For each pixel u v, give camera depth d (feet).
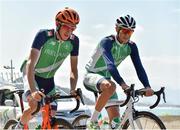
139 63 20.57
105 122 20.99
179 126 34.01
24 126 19.35
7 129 22.25
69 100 30.76
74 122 23.85
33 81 18.17
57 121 18.03
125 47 20.54
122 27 19.86
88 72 21.39
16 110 29.50
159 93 18.48
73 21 18.34
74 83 19.83
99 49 20.84
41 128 18.10
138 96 18.58
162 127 17.85
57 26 18.79
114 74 19.02
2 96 32.17
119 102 20.48
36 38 18.70
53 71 19.98
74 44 19.63
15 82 33.86
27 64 18.44
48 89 20.17
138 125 18.48
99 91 20.04
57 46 19.20
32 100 18.07
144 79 20.15
